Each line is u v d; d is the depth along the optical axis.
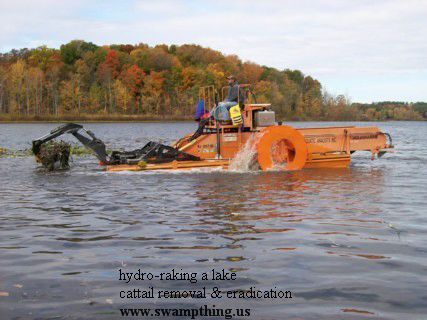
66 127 14.57
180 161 14.68
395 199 9.69
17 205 9.23
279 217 7.99
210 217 8.02
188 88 141.75
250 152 14.63
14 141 33.34
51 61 148.75
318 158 15.27
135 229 7.23
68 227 7.41
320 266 5.52
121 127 79.50
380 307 4.39
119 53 150.12
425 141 35.06
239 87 15.16
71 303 4.52
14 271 5.41
